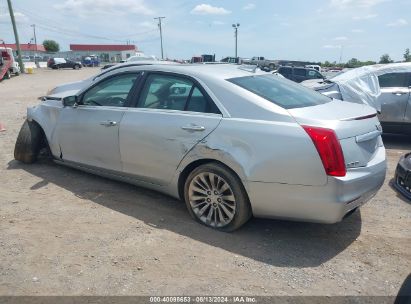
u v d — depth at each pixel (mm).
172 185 4250
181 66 4398
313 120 3449
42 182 5266
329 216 3398
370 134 3684
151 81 4453
